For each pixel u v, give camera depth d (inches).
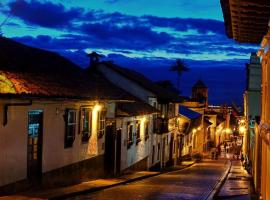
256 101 1768.0
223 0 378.6
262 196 570.3
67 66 949.8
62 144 740.0
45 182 684.7
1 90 534.3
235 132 3651.6
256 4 349.1
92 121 872.3
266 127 476.4
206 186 900.6
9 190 587.8
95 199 650.8
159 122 1529.3
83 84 872.3
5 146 574.9
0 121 561.9
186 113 2073.1
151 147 1451.8
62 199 634.2
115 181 904.3
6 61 680.4
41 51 932.0
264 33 479.8
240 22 429.7
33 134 652.1
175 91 2303.2
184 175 1215.6
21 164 615.8
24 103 601.6
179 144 1961.1
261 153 618.5
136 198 674.8
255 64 1777.8
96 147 901.8
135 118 1221.1
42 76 718.5
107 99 868.0
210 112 3088.1
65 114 744.3
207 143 2829.7
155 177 1112.8
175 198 696.4
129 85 1430.9
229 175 1255.5
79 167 816.3
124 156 1120.2
